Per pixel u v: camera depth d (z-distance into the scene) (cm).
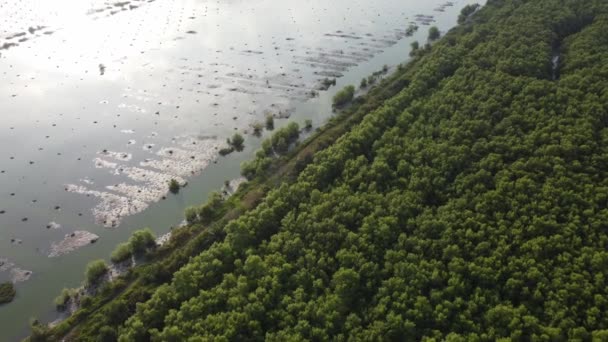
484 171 12206
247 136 16375
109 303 10825
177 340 9294
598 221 10600
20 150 16162
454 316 9269
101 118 17625
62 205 13900
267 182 13875
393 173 12756
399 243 10750
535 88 15038
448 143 13425
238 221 11725
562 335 8650
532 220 10919
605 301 9081
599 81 14962
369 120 15150
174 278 10575
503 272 9900
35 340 10131
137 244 12100
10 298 11294
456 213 11288
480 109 14625
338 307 9544
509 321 8938
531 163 12331
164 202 13862
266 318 9619
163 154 15700
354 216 11569
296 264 10612
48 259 12288
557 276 9669
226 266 10900
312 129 16475
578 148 12556
